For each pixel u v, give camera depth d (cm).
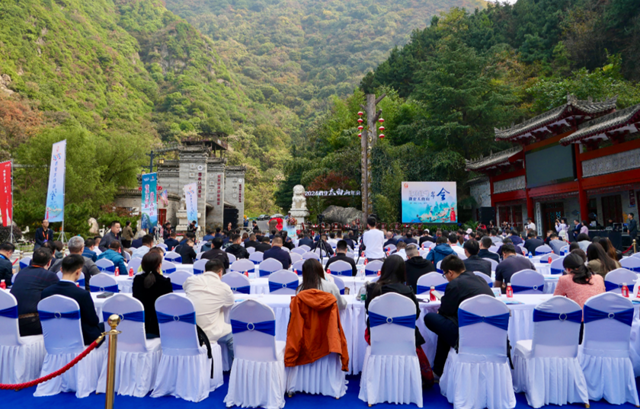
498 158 3038
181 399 457
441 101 3459
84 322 480
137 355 473
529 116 3931
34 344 497
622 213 2331
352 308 522
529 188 2780
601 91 3488
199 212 3509
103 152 4022
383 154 3503
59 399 457
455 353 443
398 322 437
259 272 870
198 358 461
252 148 9894
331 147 4681
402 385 438
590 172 2283
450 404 439
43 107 6744
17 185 3862
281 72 16400
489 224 2814
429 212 2797
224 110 11169
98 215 3544
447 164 3406
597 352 445
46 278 537
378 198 3144
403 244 1001
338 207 3562
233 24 19912
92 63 9494
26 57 7800
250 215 7381
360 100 4738
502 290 674
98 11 11988
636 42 3897
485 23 5416
